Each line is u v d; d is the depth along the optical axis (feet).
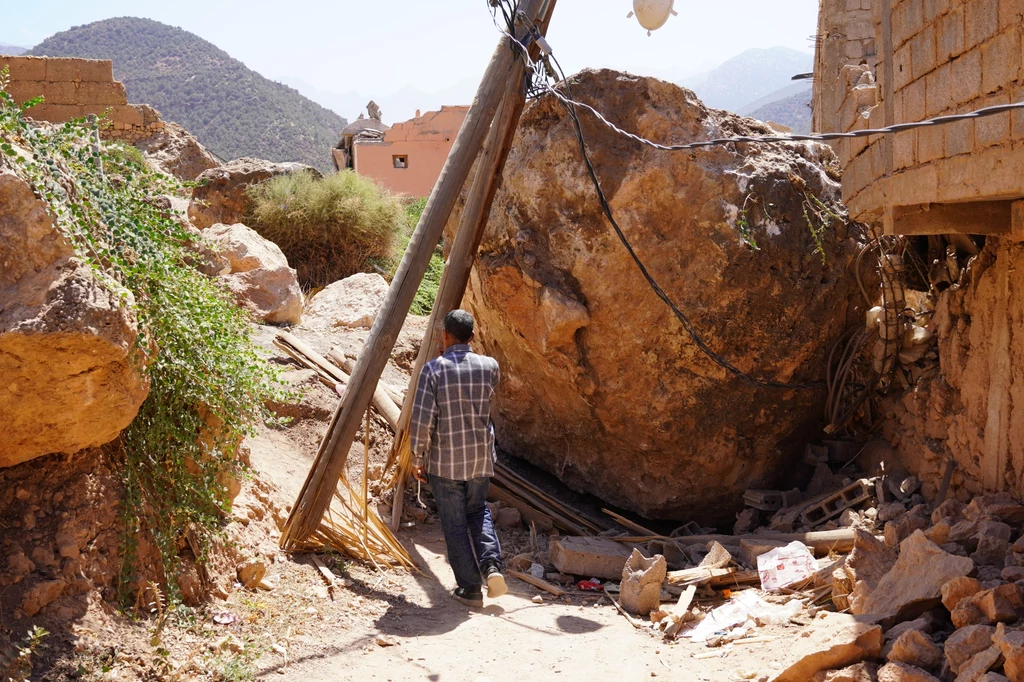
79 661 11.42
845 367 23.54
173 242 15.11
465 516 17.16
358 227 45.03
